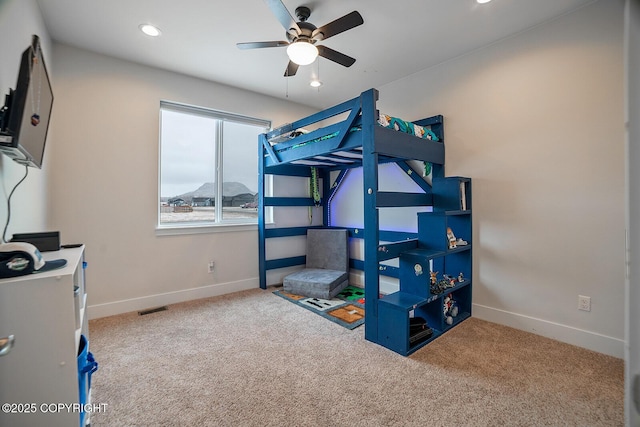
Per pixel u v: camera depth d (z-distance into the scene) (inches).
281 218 162.1
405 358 80.7
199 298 132.5
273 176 160.4
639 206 25.6
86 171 106.8
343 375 72.8
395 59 115.8
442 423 56.8
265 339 92.3
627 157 26.4
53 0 79.9
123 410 60.3
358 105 92.4
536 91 94.1
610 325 81.7
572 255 88.1
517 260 99.3
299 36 81.0
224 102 139.3
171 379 71.1
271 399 63.9
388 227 142.9
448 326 99.3
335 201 173.2
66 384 41.6
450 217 114.0
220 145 142.9
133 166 116.2
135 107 116.6
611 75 80.8
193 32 96.7
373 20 91.0
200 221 138.3
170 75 124.6
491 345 88.0
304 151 116.5
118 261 113.4
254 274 150.6
